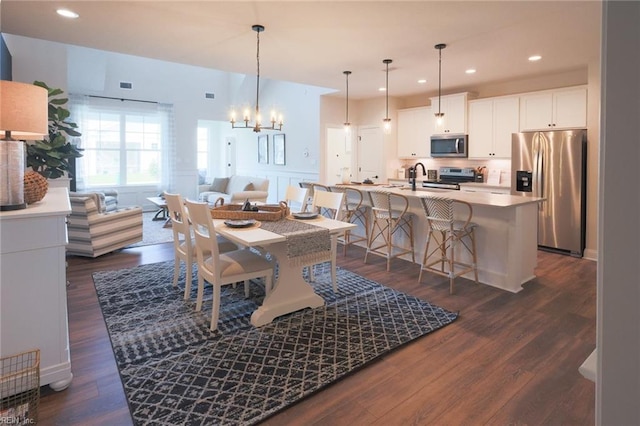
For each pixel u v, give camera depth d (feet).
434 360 8.04
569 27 11.93
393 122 25.22
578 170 15.99
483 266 13.01
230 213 11.03
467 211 13.39
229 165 36.94
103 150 28.37
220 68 17.29
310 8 10.53
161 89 29.66
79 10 10.68
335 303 10.99
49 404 6.53
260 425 6.11
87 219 15.21
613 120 1.64
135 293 11.62
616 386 1.73
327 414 6.38
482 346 8.61
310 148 26.37
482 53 14.78
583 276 13.66
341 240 18.76
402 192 15.56
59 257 6.73
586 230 16.29
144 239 19.24
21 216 6.28
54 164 15.85
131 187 29.58
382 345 8.57
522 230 12.53
